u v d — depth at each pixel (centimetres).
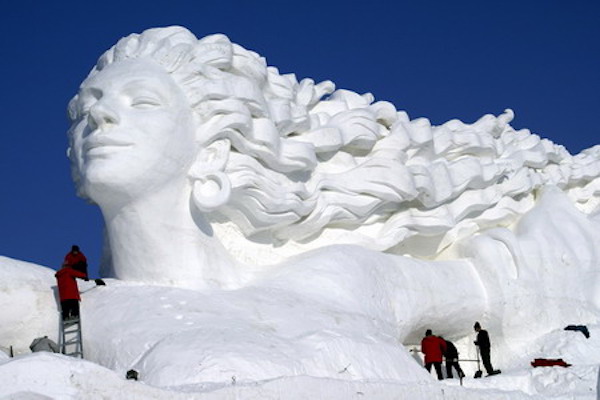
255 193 1656
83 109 1650
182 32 1700
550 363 1659
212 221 1683
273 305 1501
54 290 1552
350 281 1620
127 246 1620
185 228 1614
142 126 1577
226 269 1642
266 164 1691
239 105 1628
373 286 1653
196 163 1619
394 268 1736
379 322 1609
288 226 1734
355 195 1794
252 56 1717
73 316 1473
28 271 1557
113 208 1612
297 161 1702
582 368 1554
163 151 1580
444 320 1797
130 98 1603
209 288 1593
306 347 1346
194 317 1434
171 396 1057
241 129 1631
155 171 1576
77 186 1684
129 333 1415
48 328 1527
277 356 1288
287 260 1714
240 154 1653
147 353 1336
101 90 1614
